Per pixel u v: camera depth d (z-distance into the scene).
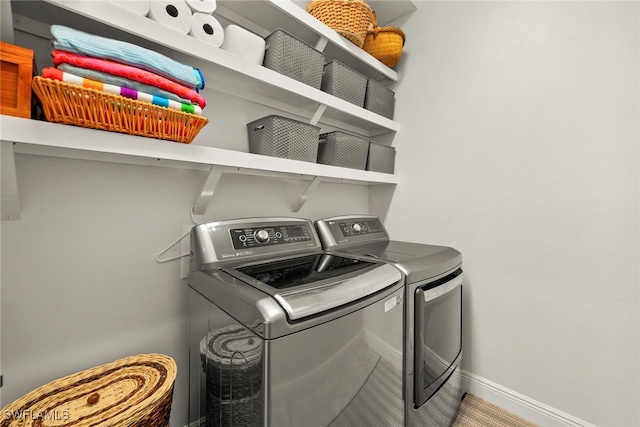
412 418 1.12
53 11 0.83
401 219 1.99
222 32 1.09
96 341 1.03
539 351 1.42
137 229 1.12
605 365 1.25
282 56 1.28
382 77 2.00
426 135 1.86
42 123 0.70
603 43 1.25
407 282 1.11
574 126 1.33
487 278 1.60
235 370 0.82
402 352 1.09
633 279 1.19
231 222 1.18
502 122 1.54
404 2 1.87
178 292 1.23
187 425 1.24
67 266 0.97
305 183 1.74
